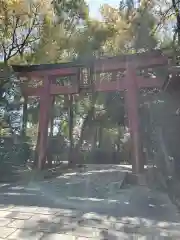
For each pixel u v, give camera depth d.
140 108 9.84
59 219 3.96
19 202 5.15
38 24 11.70
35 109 14.43
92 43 12.27
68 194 6.07
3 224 3.71
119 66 9.26
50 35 11.91
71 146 14.36
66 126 18.58
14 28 11.38
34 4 11.19
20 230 3.46
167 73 6.28
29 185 7.37
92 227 3.59
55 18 12.02
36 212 4.36
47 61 12.21
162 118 7.89
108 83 9.52
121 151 19.36
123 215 4.24
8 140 10.67
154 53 8.82
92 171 11.16
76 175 9.53
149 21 10.60
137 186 7.38
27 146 11.03
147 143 9.64
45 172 9.45
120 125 17.03
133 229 3.53
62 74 9.86
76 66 9.70
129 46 12.20
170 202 5.23
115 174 9.67
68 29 12.34
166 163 7.52
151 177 7.87
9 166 9.44
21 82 10.66
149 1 10.30
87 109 16.30
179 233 3.38
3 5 10.17
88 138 19.19
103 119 16.78
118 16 12.58
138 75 9.22
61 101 15.63
